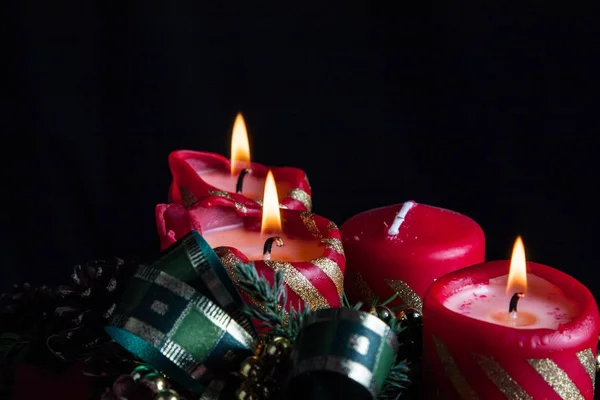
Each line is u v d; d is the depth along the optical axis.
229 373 0.57
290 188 0.76
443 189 1.30
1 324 0.66
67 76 1.32
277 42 1.32
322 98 1.33
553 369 0.56
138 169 1.34
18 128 1.32
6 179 1.33
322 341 0.54
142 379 0.56
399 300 0.66
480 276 0.61
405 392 0.60
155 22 1.31
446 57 1.29
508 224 1.26
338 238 0.65
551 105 1.26
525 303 0.60
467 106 1.29
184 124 1.34
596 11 1.23
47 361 0.62
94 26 1.32
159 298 0.56
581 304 0.59
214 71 1.33
